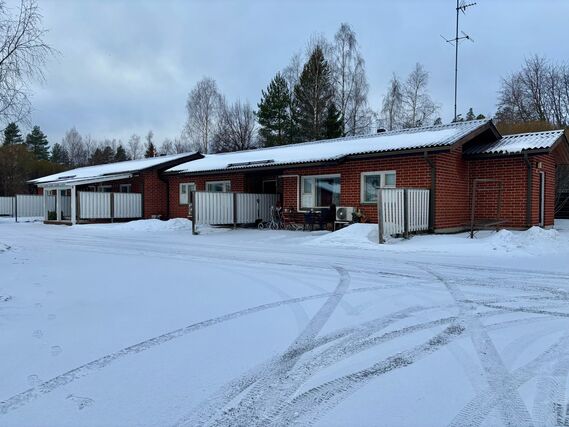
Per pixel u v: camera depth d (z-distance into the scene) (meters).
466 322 5.36
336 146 19.17
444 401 3.41
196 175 22.72
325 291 7.04
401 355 4.35
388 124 47.31
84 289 7.19
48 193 27.56
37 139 70.06
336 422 3.13
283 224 18.80
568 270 8.70
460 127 16.50
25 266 9.49
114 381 3.76
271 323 5.38
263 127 46.00
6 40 11.82
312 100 41.88
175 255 11.38
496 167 15.45
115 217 24.58
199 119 53.66
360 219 15.66
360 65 43.06
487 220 15.12
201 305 6.20
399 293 6.86
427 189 14.30
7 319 5.46
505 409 3.29
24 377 3.83
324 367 4.08
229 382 3.77
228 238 15.94
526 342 4.67
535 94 36.84
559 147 16.14
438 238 13.31
